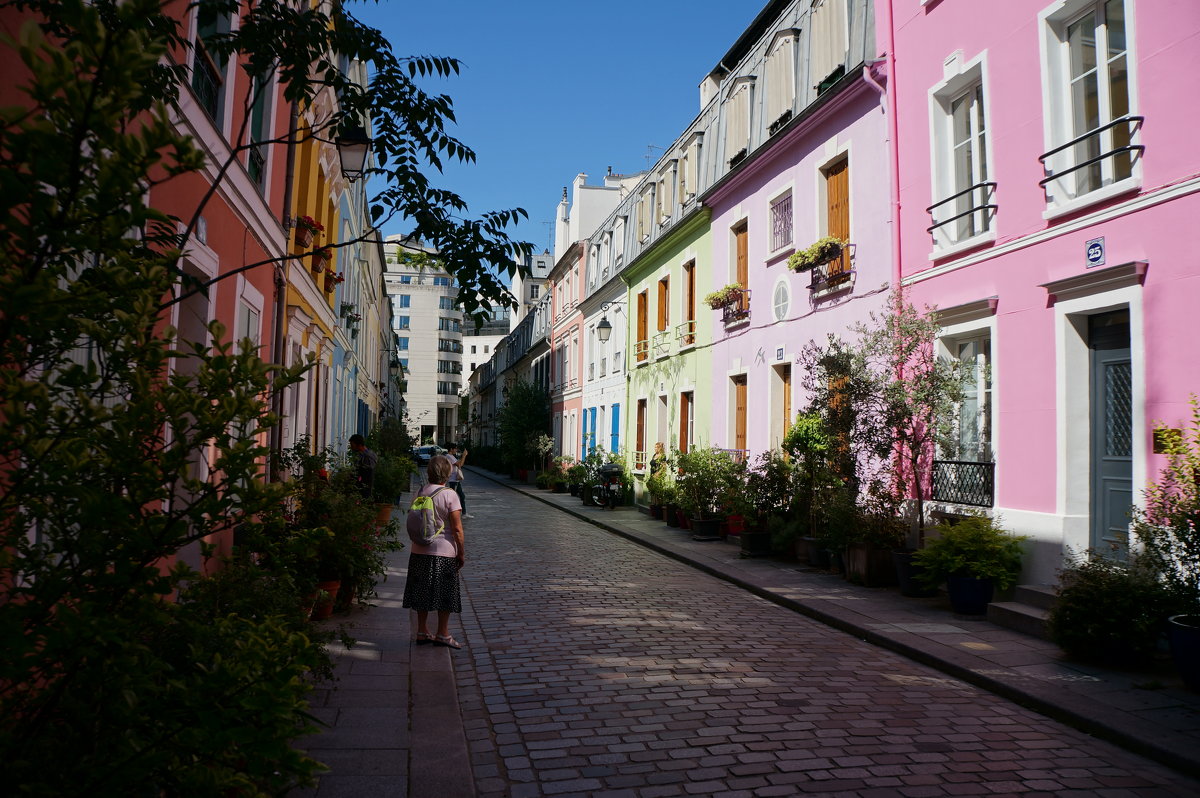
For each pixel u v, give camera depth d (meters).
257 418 2.22
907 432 9.87
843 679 6.28
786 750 4.72
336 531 7.96
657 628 8.05
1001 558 8.34
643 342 23.86
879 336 9.97
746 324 16.52
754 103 16.59
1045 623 6.90
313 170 13.12
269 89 9.17
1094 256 7.66
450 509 7.15
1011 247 8.78
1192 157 6.68
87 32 1.62
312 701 5.32
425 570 7.02
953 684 6.18
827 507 11.11
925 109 10.49
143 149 1.71
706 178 19.22
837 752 4.69
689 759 4.58
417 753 4.50
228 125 7.06
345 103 4.70
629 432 25.02
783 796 4.09
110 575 1.98
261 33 4.42
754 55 16.70
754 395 16.05
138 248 2.29
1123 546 7.14
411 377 96.69
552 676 6.31
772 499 13.34
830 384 10.99
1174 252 6.82
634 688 5.97
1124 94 7.66
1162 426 6.87
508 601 9.48
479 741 4.88
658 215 22.92
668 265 21.98
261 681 2.08
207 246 6.60
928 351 9.80
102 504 1.89
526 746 4.80
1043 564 8.16
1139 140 7.20
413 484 36.56
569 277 36.09
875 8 11.69
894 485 10.34
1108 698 5.53
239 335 7.90
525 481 39.22
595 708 5.51
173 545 2.08
